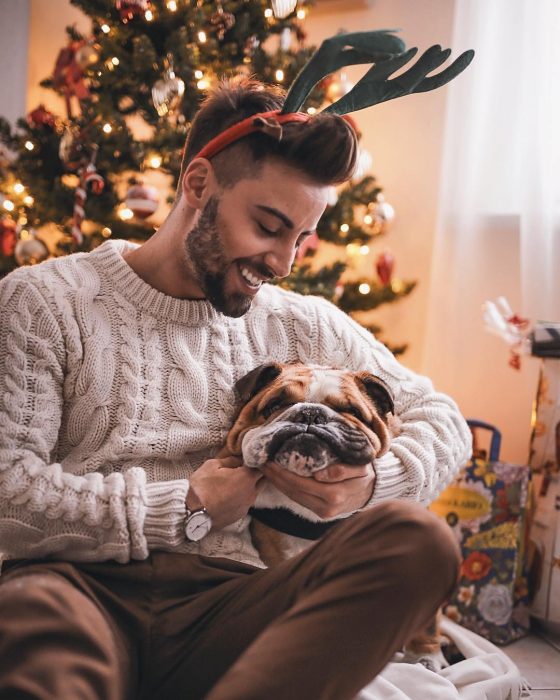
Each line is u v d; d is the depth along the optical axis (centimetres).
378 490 126
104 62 264
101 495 111
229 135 123
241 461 123
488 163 270
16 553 115
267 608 99
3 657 84
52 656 85
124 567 112
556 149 255
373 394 134
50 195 274
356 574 88
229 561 117
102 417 125
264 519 126
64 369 125
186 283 133
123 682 93
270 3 266
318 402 125
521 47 261
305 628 85
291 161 120
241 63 273
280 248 124
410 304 305
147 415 126
